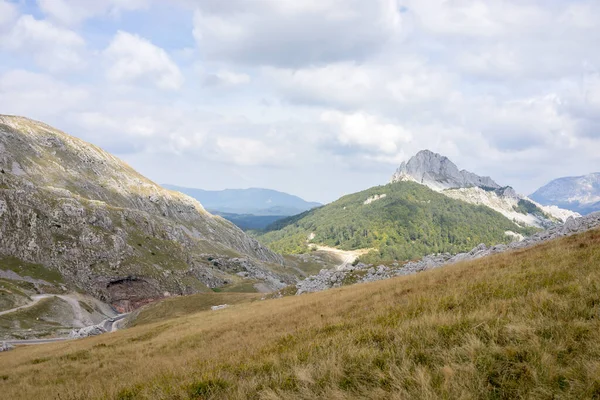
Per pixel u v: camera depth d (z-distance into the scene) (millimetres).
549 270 13039
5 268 120500
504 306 9203
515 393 5520
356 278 57906
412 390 5914
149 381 10898
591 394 5051
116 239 157750
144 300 146375
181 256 183250
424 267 52156
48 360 23891
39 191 155500
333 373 7445
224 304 77188
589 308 7852
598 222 32750
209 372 9711
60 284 126312
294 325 17578
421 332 8789
